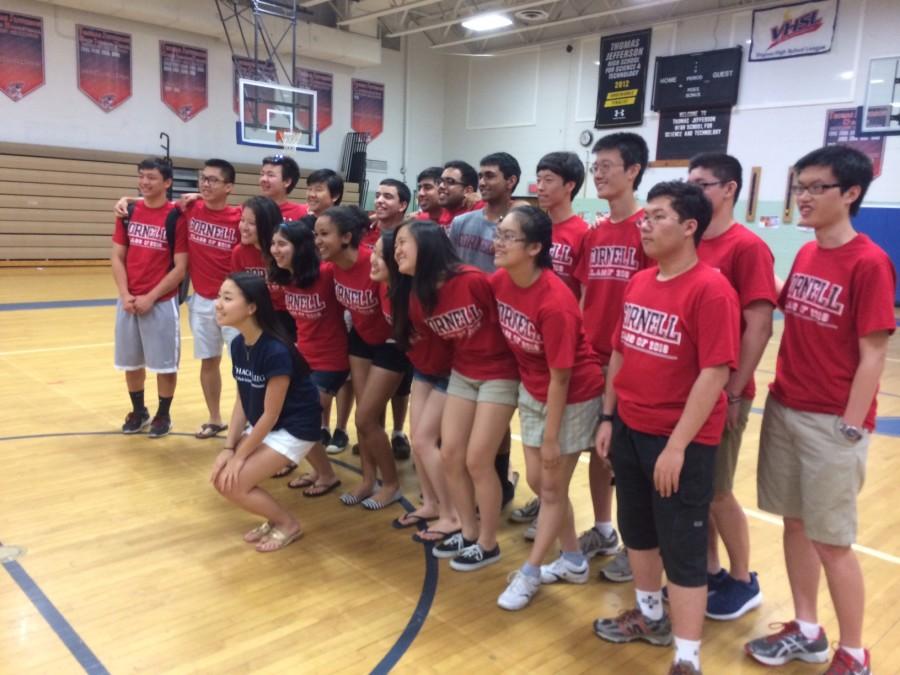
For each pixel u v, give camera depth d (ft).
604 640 6.91
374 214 11.73
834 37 30.83
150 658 6.38
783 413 6.25
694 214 5.68
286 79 40.11
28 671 6.16
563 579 8.06
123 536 8.75
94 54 34.12
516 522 9.73
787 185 32.86
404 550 8.70
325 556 8.48
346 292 9.16
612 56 38.45
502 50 43.83
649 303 6.00
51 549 8.35
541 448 7.20
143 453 11.59
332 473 10.51
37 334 20.33
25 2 31.96
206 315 11.87
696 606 5.86
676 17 35.58
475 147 46.70
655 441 6.01
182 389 15.56
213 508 9.66
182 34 36.60
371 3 40.45
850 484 5.83
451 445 8.16
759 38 33.06
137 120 35.91
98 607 7.18
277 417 8.31
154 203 11.69
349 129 43.86
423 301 7.58
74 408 13.80
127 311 11.85
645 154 7.79
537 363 7.31
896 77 29.35
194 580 7.80
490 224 9.43
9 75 32.04
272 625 6.97
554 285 6.93
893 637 7.06
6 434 12.23
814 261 6.06
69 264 34.96
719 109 34.73
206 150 38.40
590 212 40.55
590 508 10.15
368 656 6.52
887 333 5.59
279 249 9.18
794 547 6.55
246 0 37.24
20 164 32.68
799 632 6.63
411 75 46.24
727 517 7.19
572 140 41.04
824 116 31.42
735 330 5.58
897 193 29.89
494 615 7.31
